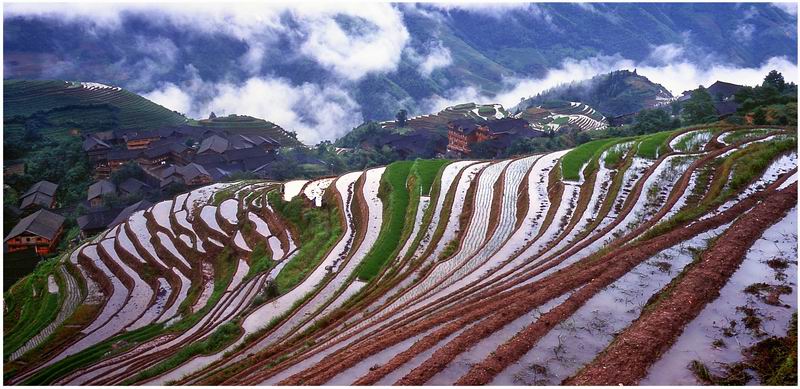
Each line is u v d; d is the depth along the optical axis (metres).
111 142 124.50
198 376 24.58
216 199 67.75
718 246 23.02
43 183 96.44
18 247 72.44
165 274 51.03
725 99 105.38
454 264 31.55
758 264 21.59
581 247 27.62
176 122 157.12
